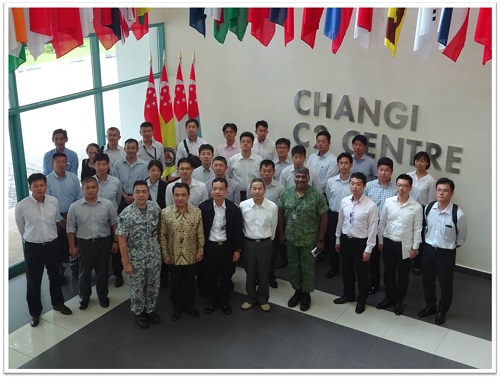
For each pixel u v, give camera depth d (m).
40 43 4.70
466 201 6.18
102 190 5.81
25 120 6.28
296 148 5.99
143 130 6.66
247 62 7.39
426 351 4.94
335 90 6.74
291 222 5.37
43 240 5.16
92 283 6.09
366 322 5.37
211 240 5.30
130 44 7.57
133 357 4.82
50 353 4.86
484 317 5.48
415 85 6.17
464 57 5.81
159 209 5.17
